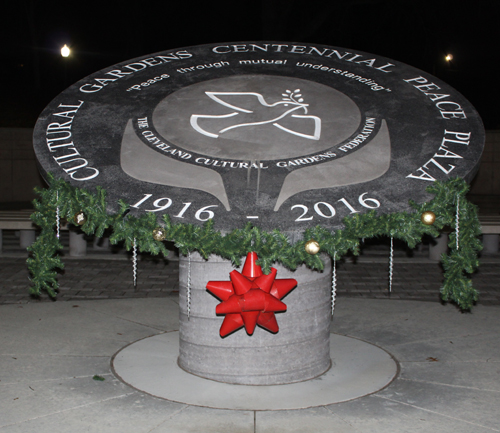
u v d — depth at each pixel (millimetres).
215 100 5316
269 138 4742
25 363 4789
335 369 4691
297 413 3902
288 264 3641
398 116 5000
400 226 3691
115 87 5543
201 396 4152
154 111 5125
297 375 4438
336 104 5238
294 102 5277
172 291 7516
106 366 4750
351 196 4016
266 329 4273
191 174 4281
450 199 3902
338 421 3793
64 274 8328
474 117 4953
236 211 3863
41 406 3986
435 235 3812
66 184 3910
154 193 4047
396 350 5180
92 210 3752
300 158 4484
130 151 4543
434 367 4773
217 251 3645
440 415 3893
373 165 4359
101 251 9930
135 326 5836
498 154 16844
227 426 3711
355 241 3625
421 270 8828
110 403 4039
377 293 7512
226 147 4629
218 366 4406
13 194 16375
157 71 5895
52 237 4148
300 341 4414
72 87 5520
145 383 4375
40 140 4652
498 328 5793
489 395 4223
